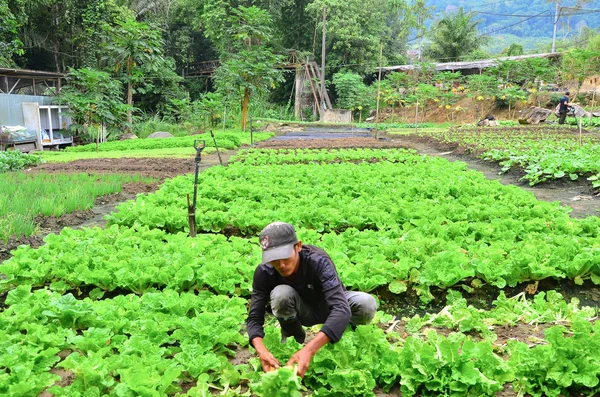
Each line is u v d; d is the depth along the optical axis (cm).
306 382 378
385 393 378
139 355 402
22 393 347
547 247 626
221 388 383
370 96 4491
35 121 2498
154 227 822
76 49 3991
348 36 4931
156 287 581
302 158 1702
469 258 631
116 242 677
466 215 826
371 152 1795
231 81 3073
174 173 1511
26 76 2667
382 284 558
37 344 415
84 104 2448
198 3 4762
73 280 581
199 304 495
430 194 1020
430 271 576
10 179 1284
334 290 336
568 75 3794
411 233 709
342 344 378
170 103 4197
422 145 2417
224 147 2238
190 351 398
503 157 1582
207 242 670
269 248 332
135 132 3428
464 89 4303
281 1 4862
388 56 5559
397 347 410
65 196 1055
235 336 431
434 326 490
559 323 490
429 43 6844
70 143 2797
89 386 354
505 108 4084
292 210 837
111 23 3675
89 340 403
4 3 2880
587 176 1241
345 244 672
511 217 812
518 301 561
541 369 372
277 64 4406
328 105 4703
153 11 4894
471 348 371
